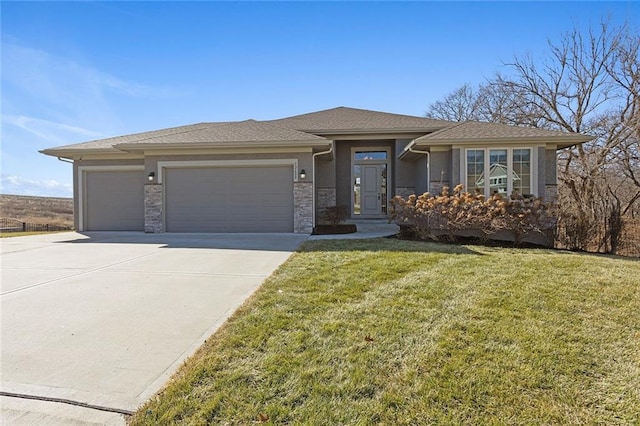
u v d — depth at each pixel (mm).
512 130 12477
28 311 4504
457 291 4988
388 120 16594
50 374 3020
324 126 15680
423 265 6617
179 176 12680
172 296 5074
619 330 3725
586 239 10227
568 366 3021
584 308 4344
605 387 2740
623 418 2400
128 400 2662
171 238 11188
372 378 2859
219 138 12375
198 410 2500
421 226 10789
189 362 3152
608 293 4906
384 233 12141
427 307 4367
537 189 11648
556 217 10484
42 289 5469
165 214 12711
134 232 13711
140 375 3010
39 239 11523
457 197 10523
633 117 17266
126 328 3971
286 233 12203
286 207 12375
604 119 18344
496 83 22031
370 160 16781
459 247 9031
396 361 3111
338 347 3363
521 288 5117
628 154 17547
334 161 16250
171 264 7172
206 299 4926
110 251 8836
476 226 10430
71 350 3455
